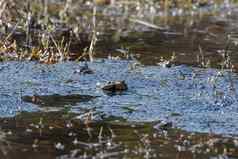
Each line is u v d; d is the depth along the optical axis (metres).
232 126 12.56
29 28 19.58
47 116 12.84
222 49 19.17
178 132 12.16
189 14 25.69
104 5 26.64
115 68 16.42
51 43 18.83
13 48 17.39
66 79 15.33
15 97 13.92
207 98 14.20
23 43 18.39
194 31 22.00
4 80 15.05
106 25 22.75
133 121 12.70
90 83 15.12
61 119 12.68
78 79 15.36
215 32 21.88
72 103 13.70
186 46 19.50
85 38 20.09
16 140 11.50
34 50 17.11
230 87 14.99
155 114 13.15
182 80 15.52
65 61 16.84
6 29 19.30
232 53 18.61
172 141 11.66
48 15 21.94
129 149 11.21
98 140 11.61
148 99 14.09
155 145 11.44
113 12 25.55
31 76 15.43
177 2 27.17
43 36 18.44
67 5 23.70
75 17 23.80
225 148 11.38
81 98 14.05
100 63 16.86
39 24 20.50
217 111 13.41
